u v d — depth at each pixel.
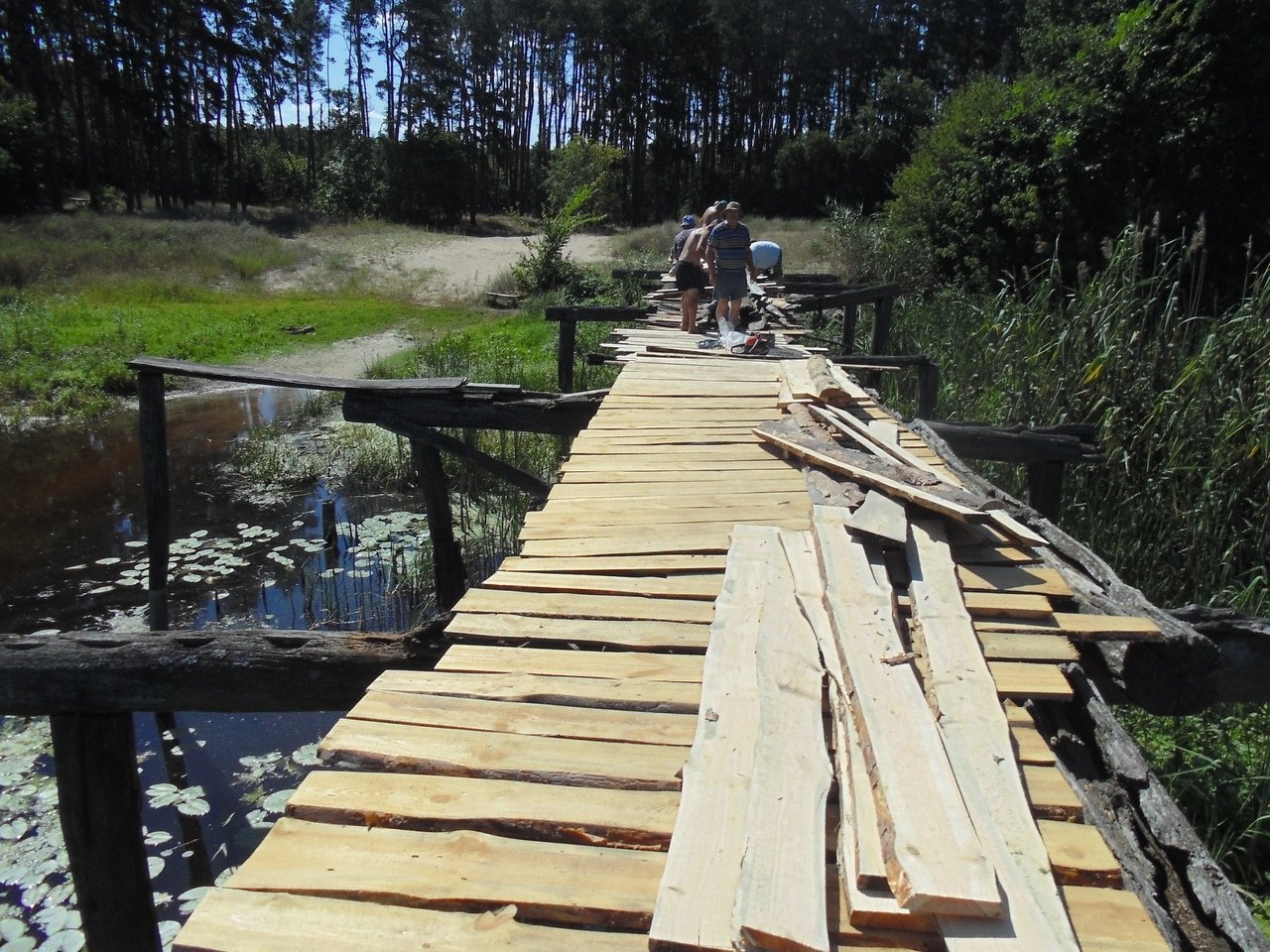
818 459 4.69
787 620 2.91
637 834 2.01
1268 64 13.16
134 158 43.59
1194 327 8.06
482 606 3.24
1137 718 5.12
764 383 7.46
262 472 11.17
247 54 42.53
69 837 3.46
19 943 3.98
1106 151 14.49
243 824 4.84
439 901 1.81
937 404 9.34
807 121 59.22
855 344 13.60
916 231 18.70
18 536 9.25
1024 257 15.91
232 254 26.44
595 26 51.19
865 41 55.53
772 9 54.75
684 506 4.32
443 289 25.70
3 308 18.03
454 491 10.26
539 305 21.67
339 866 1.90
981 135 16.80
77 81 37.12
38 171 36.34
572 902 1.79
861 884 1.80
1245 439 6.68
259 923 1.74
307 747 5.55
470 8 54.41
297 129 60.53
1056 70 16.97
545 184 39.91
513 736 2.39
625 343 9.70
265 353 17.94
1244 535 6.45
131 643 3.33
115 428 13.36
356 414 7.27
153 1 38.38
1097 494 7.13
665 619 3.12
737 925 1.67
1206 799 4.39
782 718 2.35
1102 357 7.43
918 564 3.34
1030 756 2.33
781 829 1.94
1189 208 13.88
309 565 8.45
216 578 8.18
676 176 55.03
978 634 2.97
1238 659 3.08
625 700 2.57
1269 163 13.49
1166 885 2.02
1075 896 1.85
